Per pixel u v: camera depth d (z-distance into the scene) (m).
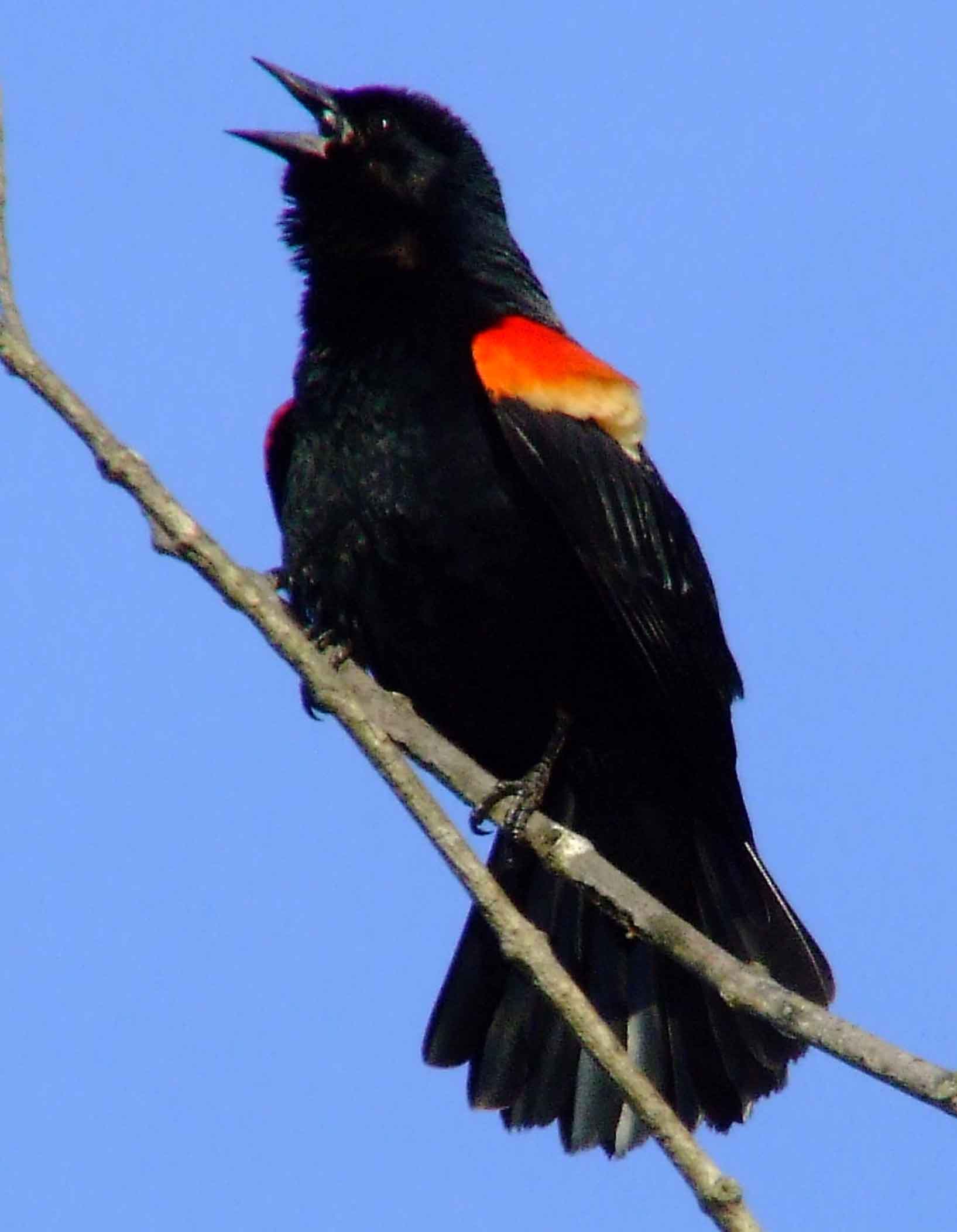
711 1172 6.34
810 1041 6.89
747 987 7.32
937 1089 6.33
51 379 7.71
